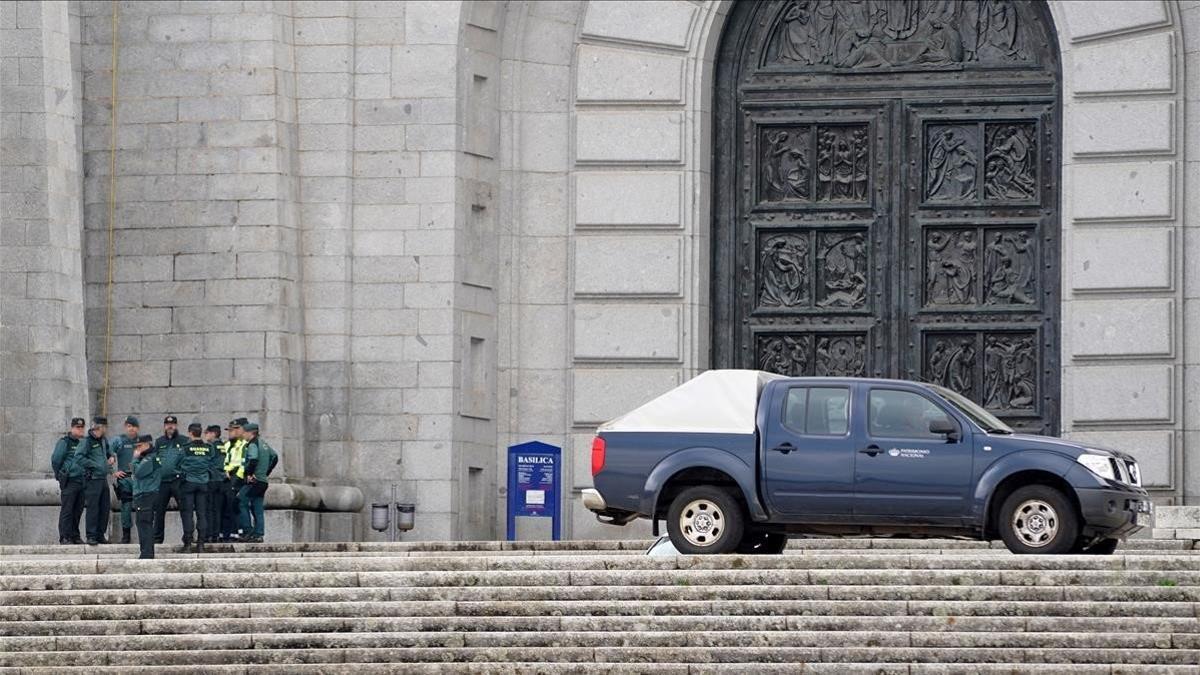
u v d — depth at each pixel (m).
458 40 65.06
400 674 39.50
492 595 42.66
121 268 64.62
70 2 64.94
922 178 66.69
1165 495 63.47
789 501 45.50
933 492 44.97
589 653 39.69
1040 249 66.00
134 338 64.44
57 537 59.28
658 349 66.06
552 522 64.44
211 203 64.19
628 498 46.38
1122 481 44.97
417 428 64.44
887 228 66.69
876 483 45.16
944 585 41.22
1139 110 64.25
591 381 66.19
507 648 40.06
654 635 40.00
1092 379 64.19
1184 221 64.06
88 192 64.94
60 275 60.38
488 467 66.00
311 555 52.91
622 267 66.38
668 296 66.19
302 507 62.56
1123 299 64.19
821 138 67.06
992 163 66.44
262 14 64.31
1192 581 41.06
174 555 53.88
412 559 45.50
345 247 64.88
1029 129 66.25
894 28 66.81
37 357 59.91
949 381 66.38
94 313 64.75
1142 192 64.19
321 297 64.88
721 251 67.12
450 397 64.44
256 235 63.94
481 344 66.00
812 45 67.06
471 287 65.56
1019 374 66.00
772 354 66.88
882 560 42.91
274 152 64.06
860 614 40.53
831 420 45.72
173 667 40.19
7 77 60.47
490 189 66.31
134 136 64.81
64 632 42.47
